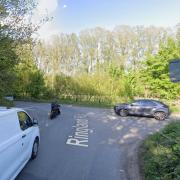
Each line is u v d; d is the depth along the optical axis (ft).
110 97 106.83
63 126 44.78
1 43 37.22
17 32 39.19
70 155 26.21
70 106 92.02
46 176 20.17
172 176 18.06
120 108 61.98
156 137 29.45
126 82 107.86
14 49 40.22
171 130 28.55
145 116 61.31
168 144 24.02
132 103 61.57
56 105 59.26
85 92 112.98
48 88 123.13
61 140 33.17
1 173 15.74
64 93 120.37
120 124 49.29
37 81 120.98
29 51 44.73
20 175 20.18
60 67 168.76
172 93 92.53
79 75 122.31
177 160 19.52
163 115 58.03
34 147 24.58
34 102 109.40
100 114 65.57
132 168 22.58
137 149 29.37
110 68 124.88
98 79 112.78
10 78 42.57
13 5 38.01
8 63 40.81
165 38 144.36
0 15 37.11
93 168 22.38
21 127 20.92
